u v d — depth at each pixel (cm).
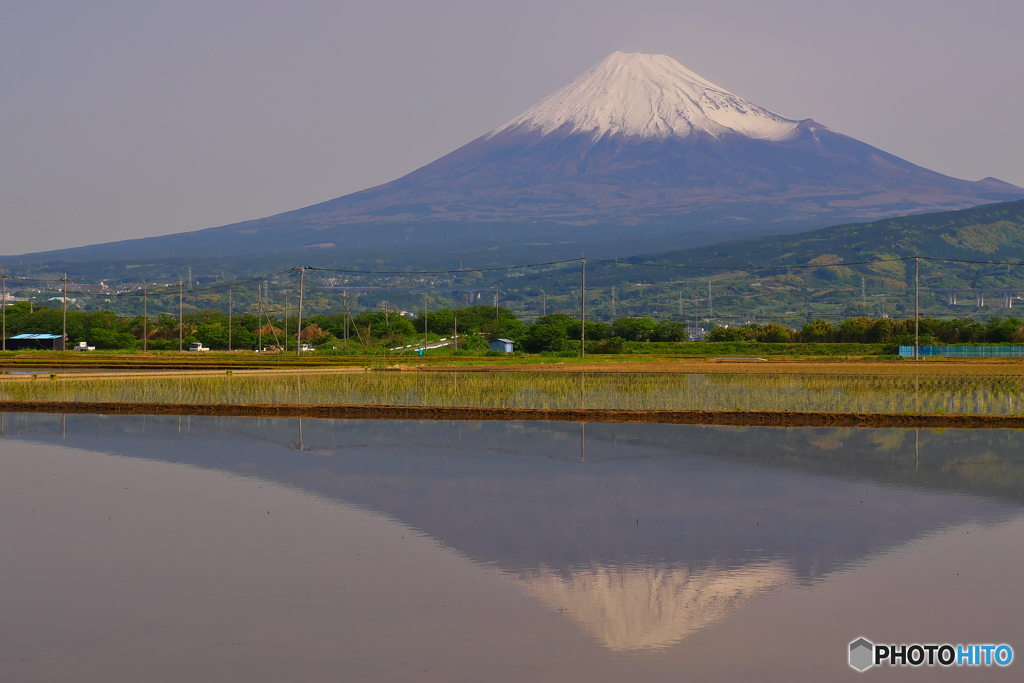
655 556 1881
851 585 1716
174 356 10456
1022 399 4491
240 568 1797
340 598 1641
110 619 1544
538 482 2570
